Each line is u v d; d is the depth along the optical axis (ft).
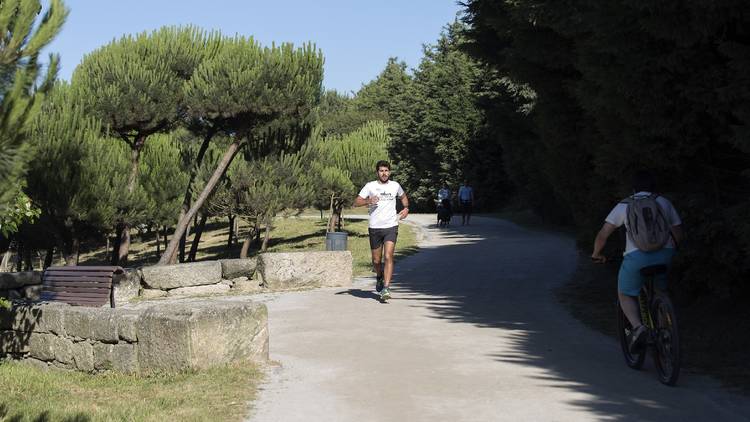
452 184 166.91
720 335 23.84
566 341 24.73
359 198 34.45
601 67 24.95
